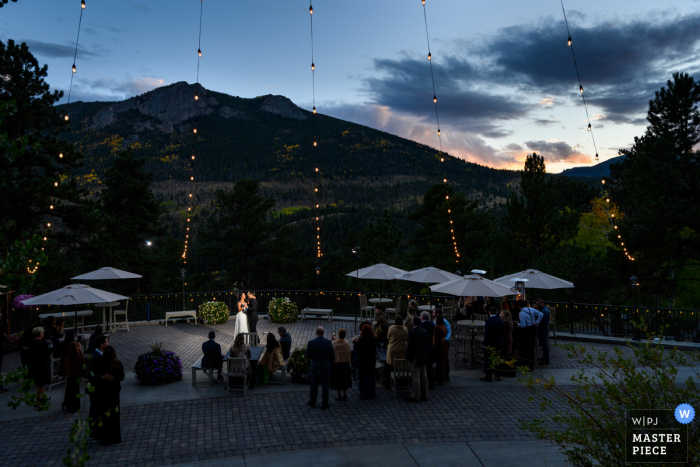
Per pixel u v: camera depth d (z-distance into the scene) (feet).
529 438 25.48
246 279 156.15
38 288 92.07
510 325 36.32
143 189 124.06
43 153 72.64
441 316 35.63
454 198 140.15
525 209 101.71
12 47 70.74
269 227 156.15
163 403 31.42
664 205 69.62
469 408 30.22
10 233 72.64
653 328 50.24
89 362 25.66
